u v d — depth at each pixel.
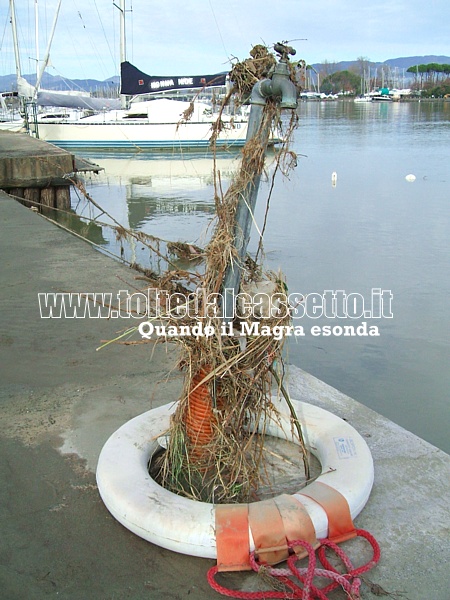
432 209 14.43
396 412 5.34
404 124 46.88
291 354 6.58
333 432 2.68
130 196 18.73
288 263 9.84
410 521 2.37
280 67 2.18
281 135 2.42
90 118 31.36
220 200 2.45
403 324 7.38
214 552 2.13
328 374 6.11
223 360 2.32
